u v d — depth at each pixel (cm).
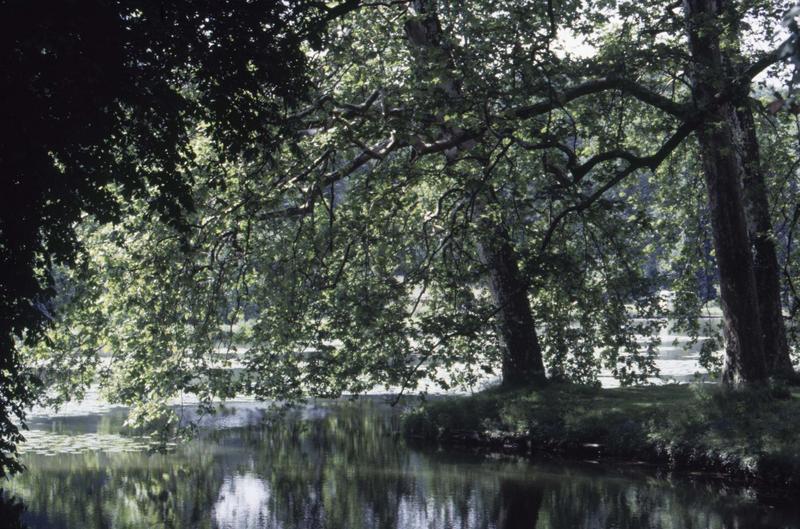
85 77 1070
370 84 1969
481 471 1841
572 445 1973
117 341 1928
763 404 1844
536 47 1538
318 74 1856
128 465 1970
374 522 1455
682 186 2717
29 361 1903
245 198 1748
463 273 1767
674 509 1488
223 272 1884
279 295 1864
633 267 1970
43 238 1290
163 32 1102
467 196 1712
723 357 2266
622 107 1858
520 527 1401
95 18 1069
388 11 1998
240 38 1202
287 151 1816
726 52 1833
